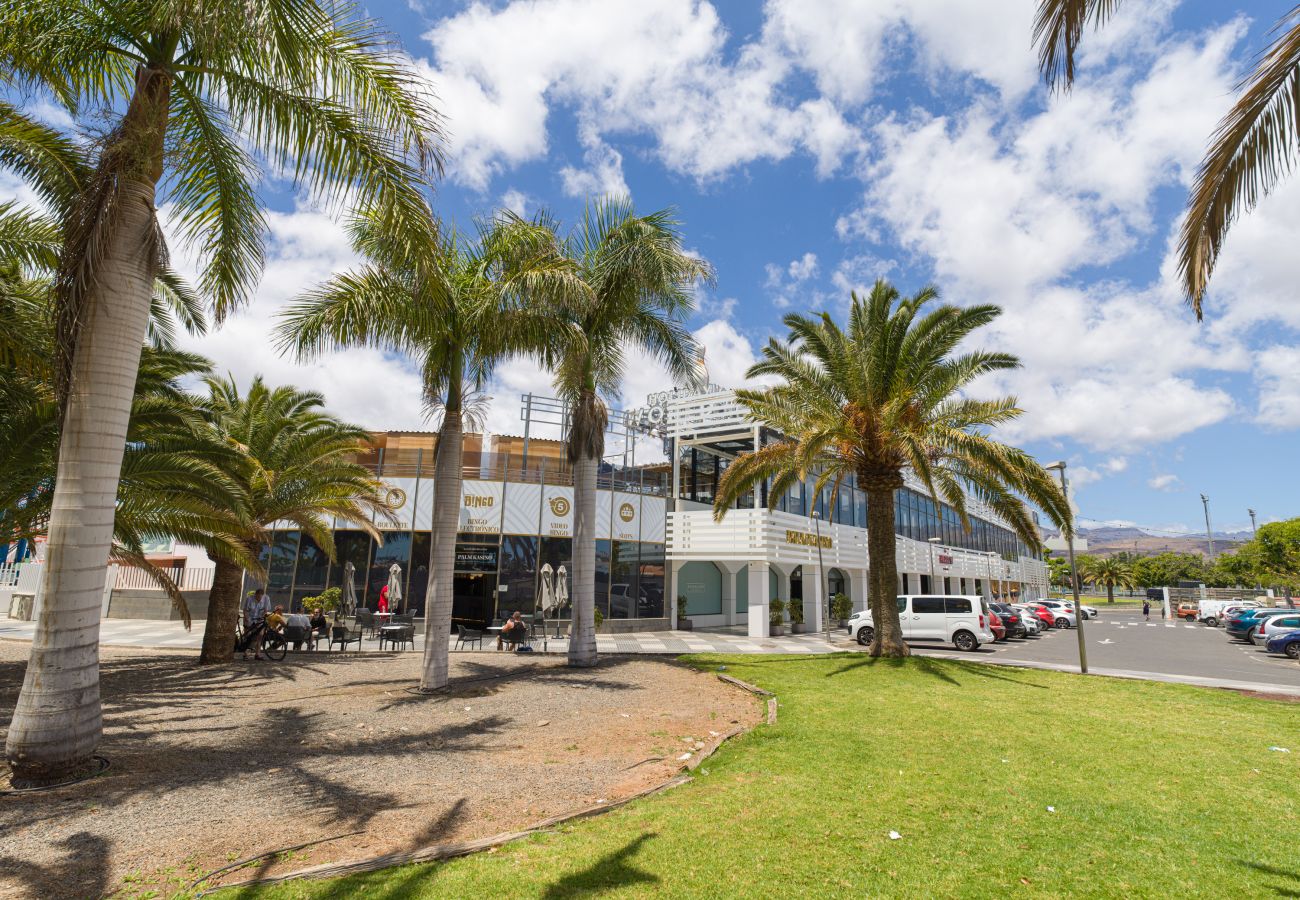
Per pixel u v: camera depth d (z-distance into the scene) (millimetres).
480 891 3783
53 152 6891
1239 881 4105
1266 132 4164
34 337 7828
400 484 23234
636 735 8078
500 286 10852
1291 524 51062
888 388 15383
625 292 13891
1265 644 23859
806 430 15336
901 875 4109
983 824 5047
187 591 24953
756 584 25859
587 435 14180
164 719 8164
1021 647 24344
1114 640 29000
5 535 9125
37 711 5559
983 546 56719
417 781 5965
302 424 16938
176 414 10383
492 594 23266
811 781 6121
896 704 10320
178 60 6641
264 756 6637
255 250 7871
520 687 11250
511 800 5508
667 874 4043
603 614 24625
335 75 6730
